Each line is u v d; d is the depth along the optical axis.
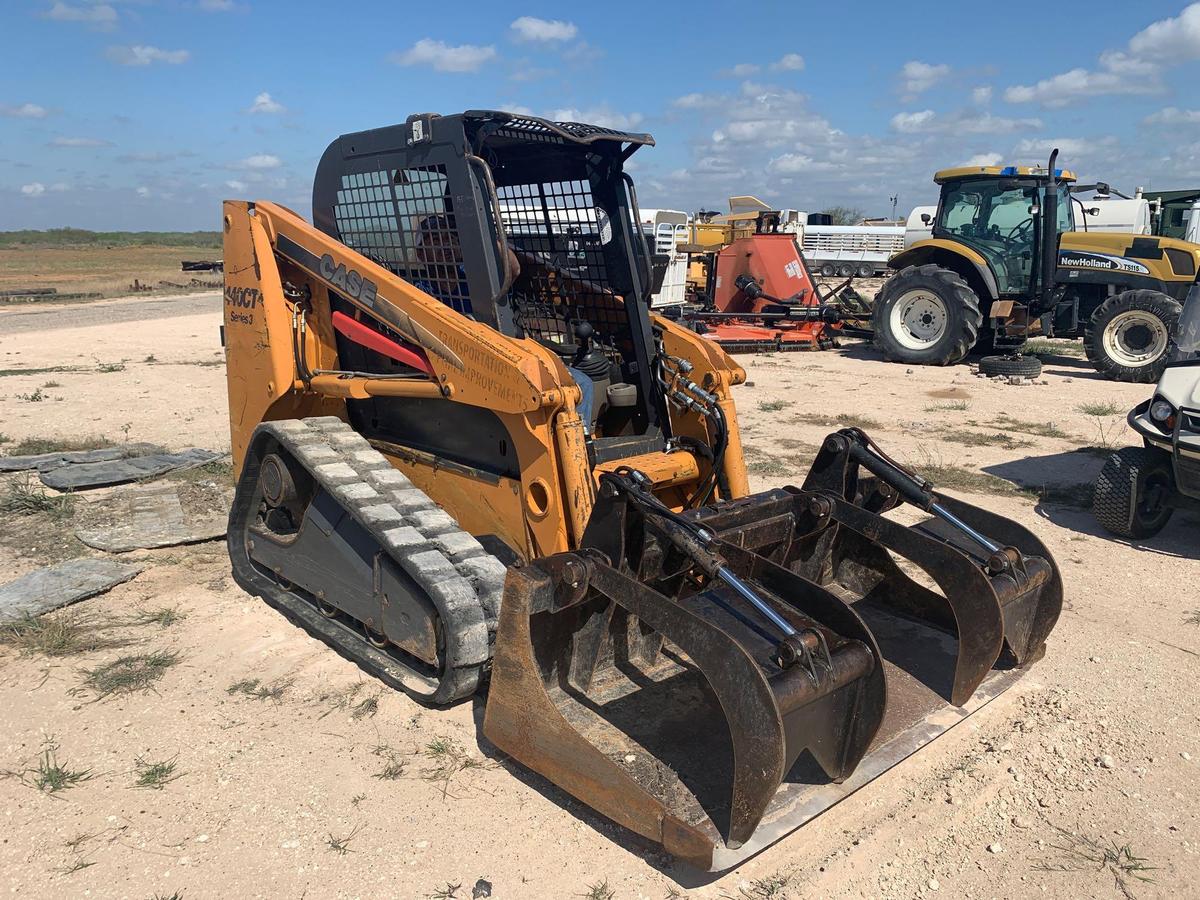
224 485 7.39
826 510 4.23
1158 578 5.97
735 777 2.98
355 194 5.04
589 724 3.55
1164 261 13.60
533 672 3.44
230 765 3.69
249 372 5.30
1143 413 6.73
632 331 5.08
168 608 5.17
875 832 3.42
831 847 3.33
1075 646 4.93
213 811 3.41
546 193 5.27
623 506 3.71
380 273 4.56
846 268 36.56
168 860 3.15
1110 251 14.09
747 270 17.64
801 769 3.50
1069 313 14.81
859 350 17.02
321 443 4.80
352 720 4.04
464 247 4.42
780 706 3.02
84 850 3.19
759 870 3.20
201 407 11.00
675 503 4.88
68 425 9.90
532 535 4.24
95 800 3.45
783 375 14.07
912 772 3.78
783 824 3.16
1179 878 3.22
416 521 4.32
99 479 7.43
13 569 5.73
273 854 3.19
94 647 4.67
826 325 17.08
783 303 17.31
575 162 5.09
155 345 17.34
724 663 3.00
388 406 5.11
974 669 3.82
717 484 4.79
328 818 3.38
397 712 4.11
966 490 7.84
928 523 4.64
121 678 4.32
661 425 5.08
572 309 5.38
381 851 3.22
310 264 4.90
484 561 4.14
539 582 3.43
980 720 4.17
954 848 3.35
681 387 4.91
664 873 3.15
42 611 5.02
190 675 4.41
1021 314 14.77
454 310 4.50
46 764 3.64
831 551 4.70
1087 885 3.18
